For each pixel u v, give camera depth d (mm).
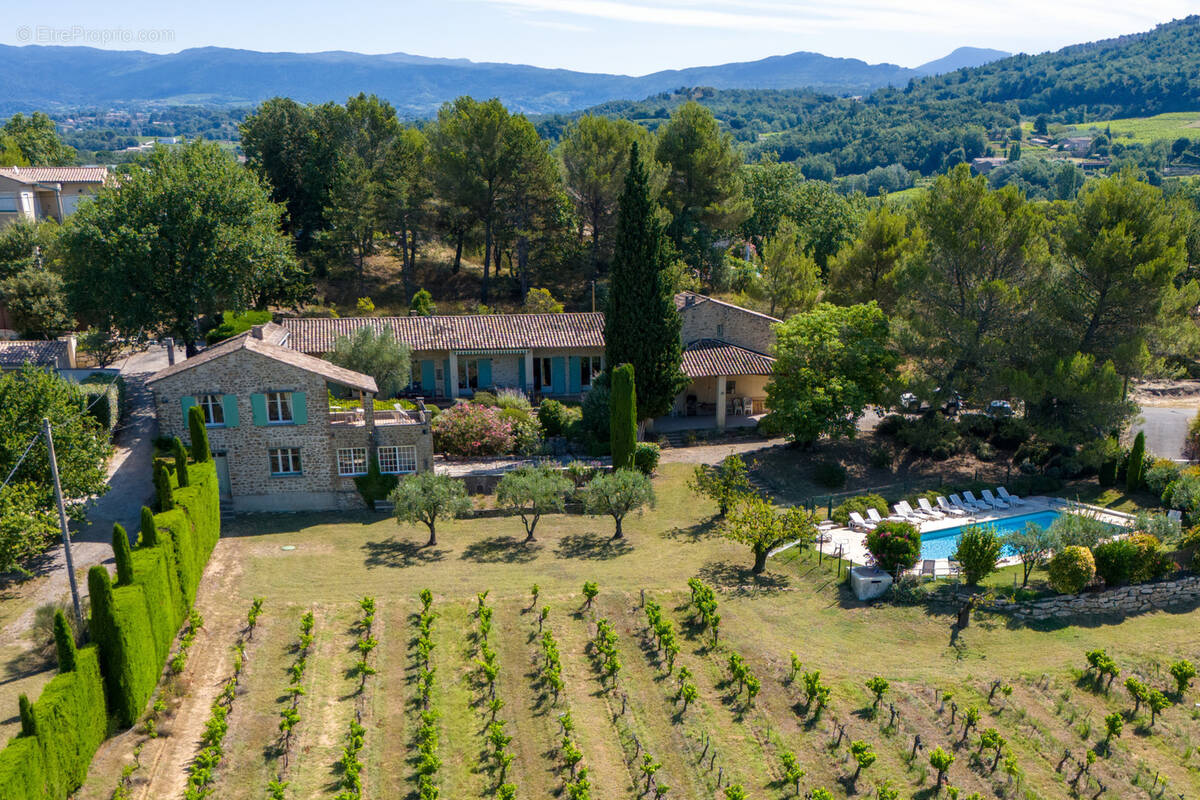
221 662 28719
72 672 22609
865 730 25734
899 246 63500
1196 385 65000
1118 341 47469
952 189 49625
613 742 25391
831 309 50312
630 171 47031
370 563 36438
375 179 78188
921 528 40188
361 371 51750
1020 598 32281
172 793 22828
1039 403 47312
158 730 25188
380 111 85438
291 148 82875
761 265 78562
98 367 59281
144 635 25812
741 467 42812
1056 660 29188
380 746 25016
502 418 49625
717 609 32562
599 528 41312
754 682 26797
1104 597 32562
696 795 23391
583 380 60031
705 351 55594
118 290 50500
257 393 40969
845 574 35125
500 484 39062
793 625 31516
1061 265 48844
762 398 57969
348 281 78625
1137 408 45844
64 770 21641
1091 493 44625
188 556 31016
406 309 73500
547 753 24906
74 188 80000
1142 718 26453
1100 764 24438
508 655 29406
